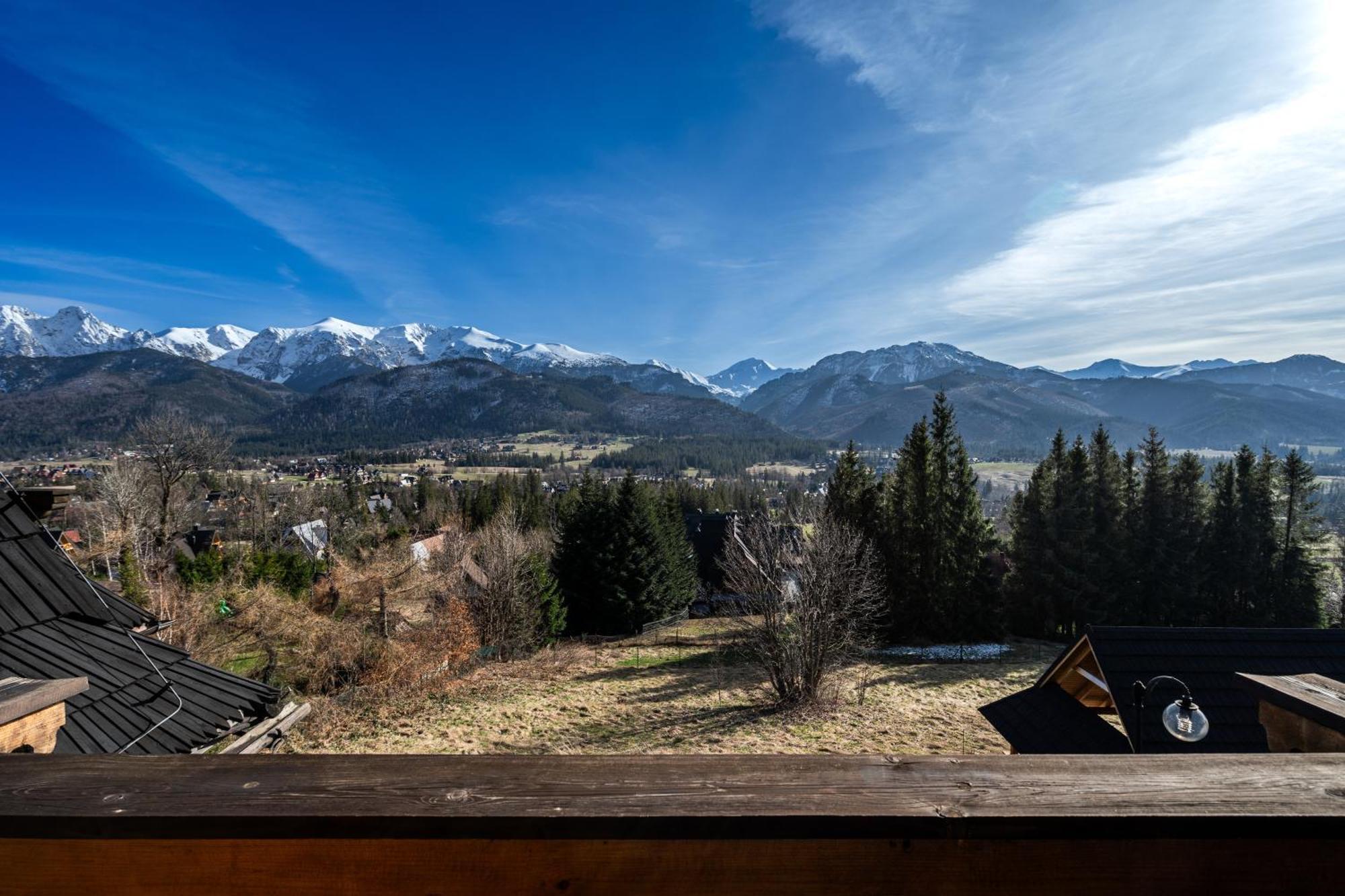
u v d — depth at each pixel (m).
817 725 16.05
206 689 4.86
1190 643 7.88
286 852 0.82
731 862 0.82
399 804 0.82
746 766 0.91
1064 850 0.85
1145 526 29.03
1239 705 7.08
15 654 4.31
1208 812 0.85
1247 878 0.87
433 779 0.87
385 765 0.90
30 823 0.81
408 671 19.23
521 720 16.34
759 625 18.31
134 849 0.83
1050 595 28.78
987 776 0.91
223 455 27.14
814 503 21.66
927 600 27.70
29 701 2.31
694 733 15.42
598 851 0.82
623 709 17.36
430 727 15.69
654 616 30.44
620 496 30.78
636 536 30.17
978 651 26.20
